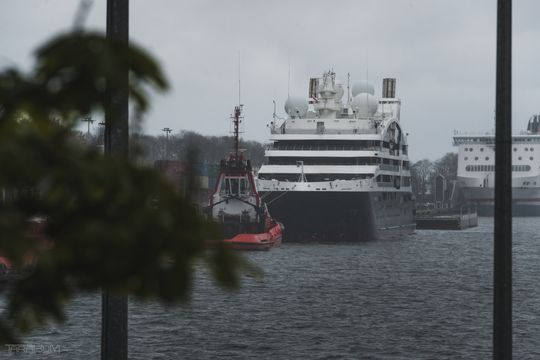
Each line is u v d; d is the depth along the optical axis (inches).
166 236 267.7
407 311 4202.8
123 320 954.1
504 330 914.1
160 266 268.8
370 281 5654.5
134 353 3112.7
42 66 270.8
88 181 263.3
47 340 3272.6
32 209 262.1
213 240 276.2
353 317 3976.4
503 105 917.8
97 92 273.9
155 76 279.1
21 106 267.9
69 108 272.1
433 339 3425.2
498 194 919.7
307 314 4057.6
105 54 271.9
